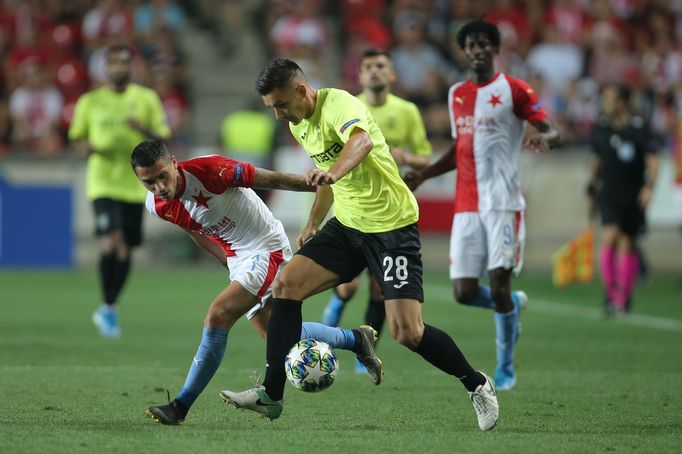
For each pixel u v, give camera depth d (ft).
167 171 68.13
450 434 67.97
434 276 198.29
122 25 231.30
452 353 68.64
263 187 70.90
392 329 68.85
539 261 209.67
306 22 240.32
